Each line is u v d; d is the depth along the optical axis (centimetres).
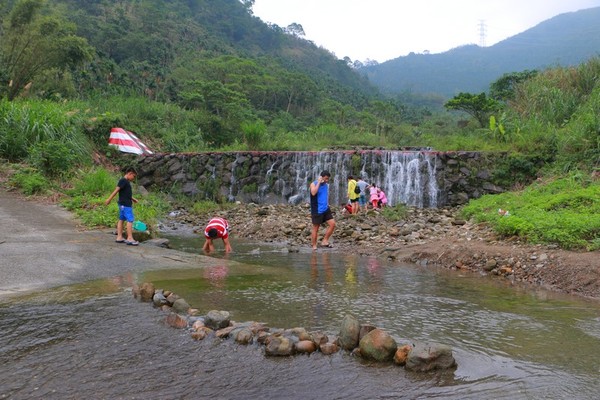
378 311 536
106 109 2547
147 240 1080
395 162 1861
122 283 639
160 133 2552
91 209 1286
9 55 2347
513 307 575
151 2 8912
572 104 1920
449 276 768
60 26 2542
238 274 735
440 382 351
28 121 1691
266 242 1212
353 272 783
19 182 1465
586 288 673
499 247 891
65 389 326
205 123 2988
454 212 1559
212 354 395
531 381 353
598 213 961
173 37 7875
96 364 368
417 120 6169
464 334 461
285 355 396
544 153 1672
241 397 323
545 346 430
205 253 1008
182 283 654
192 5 11475
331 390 336
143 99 2962
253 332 440
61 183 1557
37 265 715
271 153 2069
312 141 3123
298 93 6412
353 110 5778
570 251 809
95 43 6228
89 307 515
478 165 1725
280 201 2033
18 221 1101
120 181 949
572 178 1316
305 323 482
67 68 3069
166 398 317
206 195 2056
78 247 866
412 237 1107
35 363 367
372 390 337
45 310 502
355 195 1509
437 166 1755
